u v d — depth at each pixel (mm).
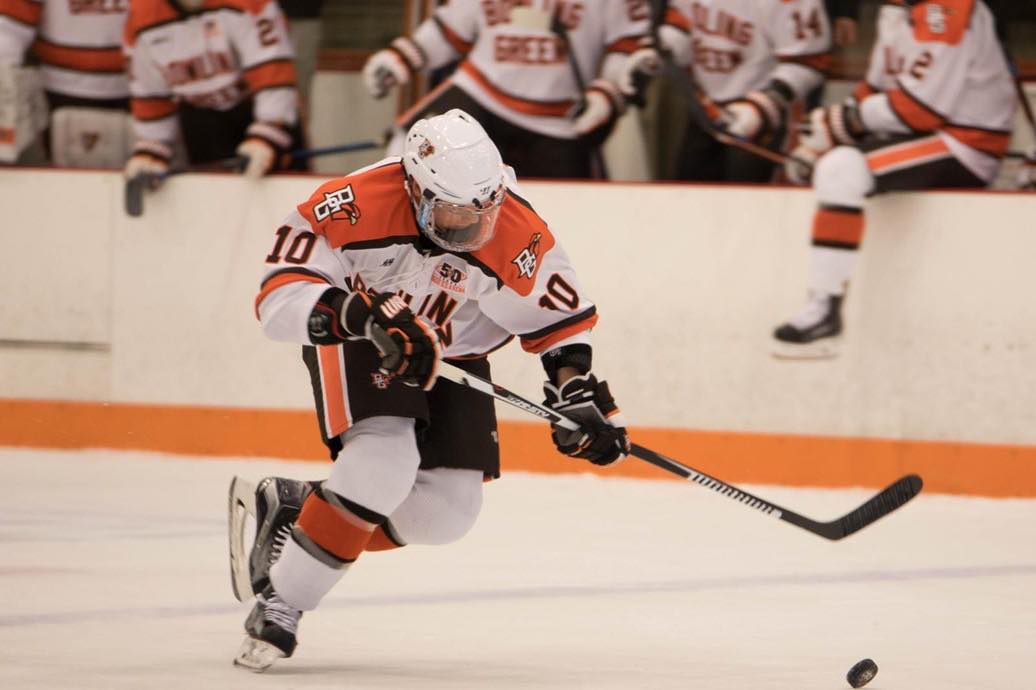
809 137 24344
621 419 11961
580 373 11883
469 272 11297
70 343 26766
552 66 25312
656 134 25828
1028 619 14227
